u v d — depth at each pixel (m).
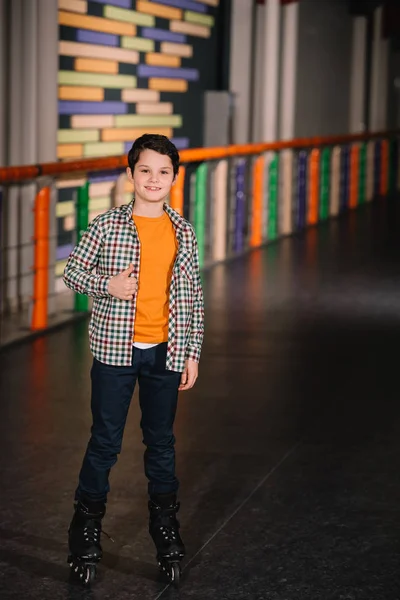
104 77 12.60
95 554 4.64
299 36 19.48
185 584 4.70
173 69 14.73
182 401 7.62
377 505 5.68
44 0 10.30
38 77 10.41
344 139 20.06
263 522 5.41
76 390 7.86
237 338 9.72
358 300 11.72
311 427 7.07
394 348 9.45
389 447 6.68
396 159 26.03
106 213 4.49
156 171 4.39
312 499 5.75
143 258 4.45
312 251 15.41
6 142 10.05
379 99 25.64
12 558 4.92
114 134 13.01
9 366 8.52
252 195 15.78
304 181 17.73
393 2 25.14
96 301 4.52
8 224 10.28
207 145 15.91
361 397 7.83
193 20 15.31
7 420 7.08
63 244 11.90
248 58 16.27
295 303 11.47
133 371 4.53
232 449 6.57
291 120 17.80
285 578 4.77
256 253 15.04
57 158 10.95
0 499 5.66
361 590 4.66
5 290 10.39
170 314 4.47
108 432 4.58
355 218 19.61
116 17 12.80
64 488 5.84
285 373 8.48
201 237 13.70
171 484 4.72
